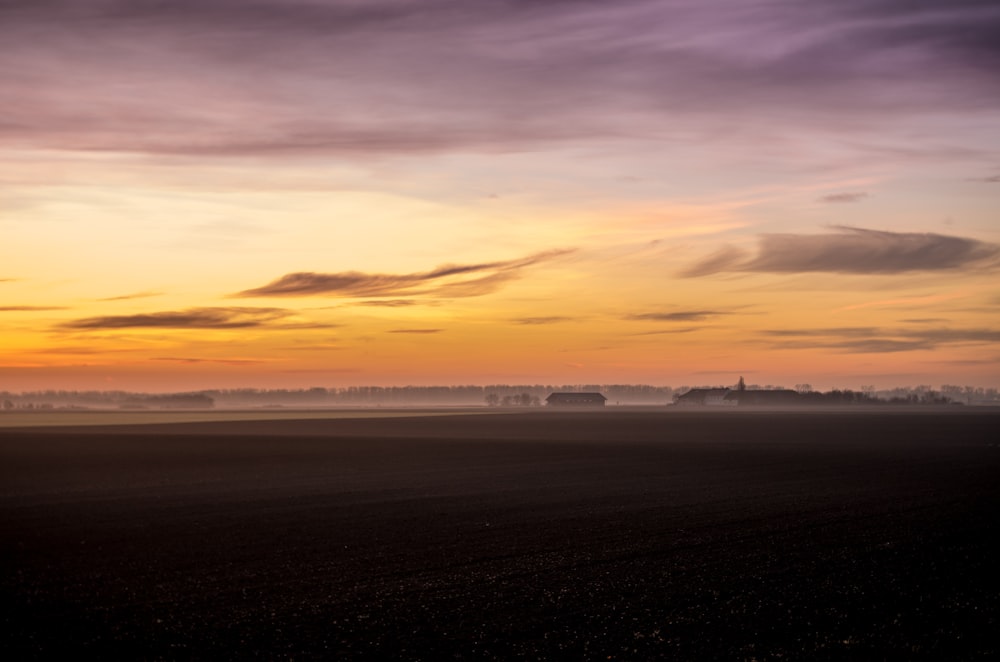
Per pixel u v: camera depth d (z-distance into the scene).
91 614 18.02
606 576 21.33
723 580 20.86
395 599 19.09
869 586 20.16
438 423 125.75
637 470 49.81
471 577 21.31
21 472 50.12
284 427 113.88
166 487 42.03
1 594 19.83
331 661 14.93
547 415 167.62
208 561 23.47
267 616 17.77
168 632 16.67
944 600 18.83
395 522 30.22
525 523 29.88
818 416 152.38
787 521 30.14
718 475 46.66
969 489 39.47
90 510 33.78
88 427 114.94
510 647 15.61
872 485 41.31
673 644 15.74
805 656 15.05
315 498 37.28
